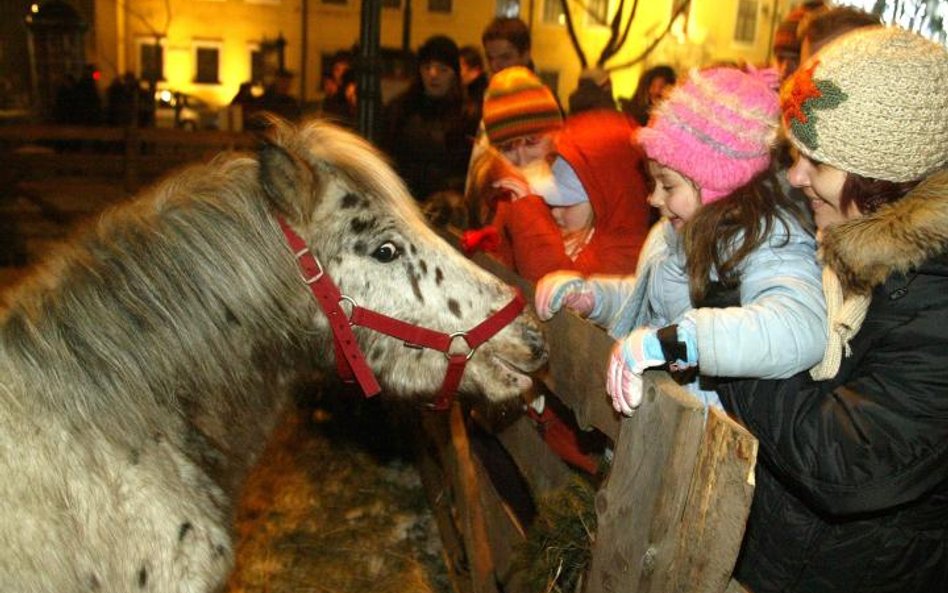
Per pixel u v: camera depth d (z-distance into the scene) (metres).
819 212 1.60
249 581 3.21
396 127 4.68
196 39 20.11
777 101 1.72
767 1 14.09
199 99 19.20
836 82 1.44
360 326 1.83
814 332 1.50
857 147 1.41
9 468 1.46
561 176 2.77
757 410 1.54
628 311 2.10
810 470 1.43
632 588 1.58
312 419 4.48
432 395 1.93
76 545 1.49
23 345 1.56
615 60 14.12
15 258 7.71
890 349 1.40
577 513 2.00
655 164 1.84
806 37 2.64
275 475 3.99
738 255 1.61
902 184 1.42
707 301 1.70
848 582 1.54
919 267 1.36
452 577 3.26
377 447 4.30
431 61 4.45
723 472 1.34
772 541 1.61
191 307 1.68
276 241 1.75
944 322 1.35
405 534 3.59
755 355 1.47
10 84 16.19
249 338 1.76
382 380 1.92
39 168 8.99
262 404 1.88
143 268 1.66
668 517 1.47
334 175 1.81
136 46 19.78
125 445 1.58
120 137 9.23
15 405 1.51
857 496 1.38
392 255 1.82
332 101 7.02
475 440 3.19
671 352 1.50
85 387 1.57
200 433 1.74
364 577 3.29
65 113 11.65
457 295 1.86
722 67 1.79
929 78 1.38
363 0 5.13
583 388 1.99
